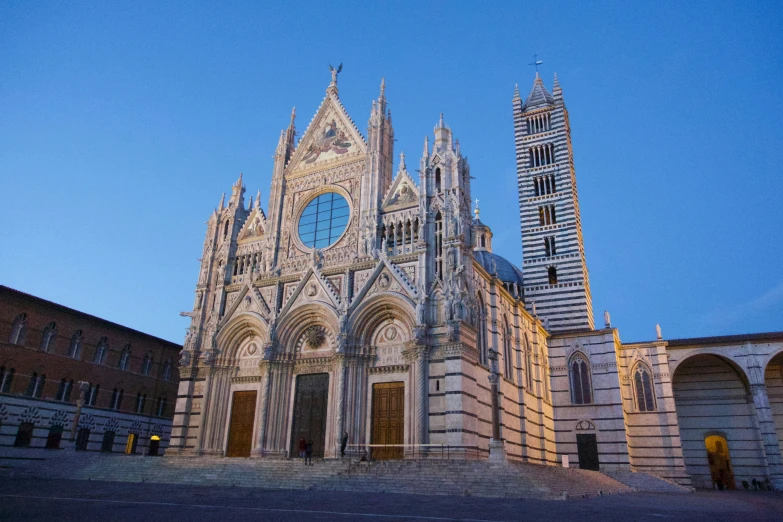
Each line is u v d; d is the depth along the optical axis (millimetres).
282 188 63094
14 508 20406
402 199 54844
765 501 38625
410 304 48625
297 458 48281
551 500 30453
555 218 83000
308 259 57406
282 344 54594
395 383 48406
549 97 91000
